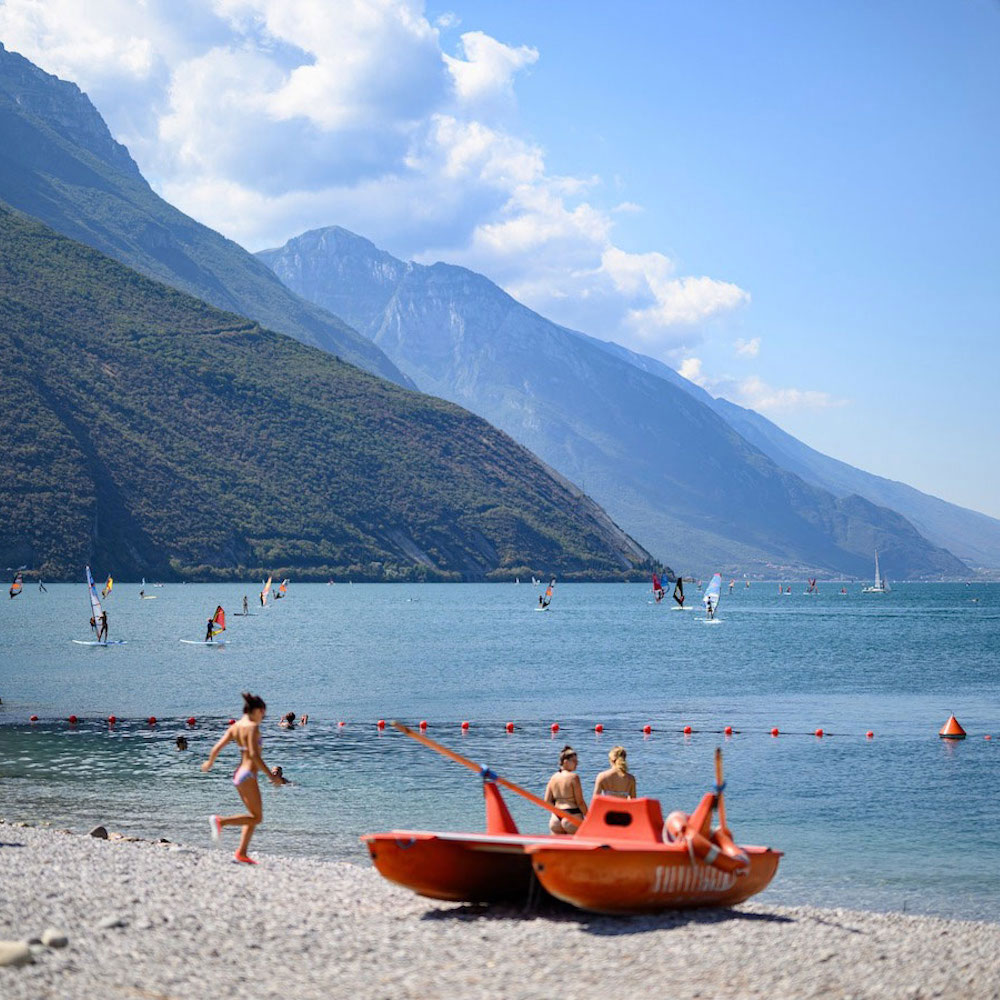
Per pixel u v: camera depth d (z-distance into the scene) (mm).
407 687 56688
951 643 99000
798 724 42656
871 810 26500
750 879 15562
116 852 18672
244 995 11266
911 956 13469
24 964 11625
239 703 48375
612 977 12148
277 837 22766
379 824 24172
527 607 187875
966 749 36438
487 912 14992
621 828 15516
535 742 37750
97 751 34750
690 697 52781
